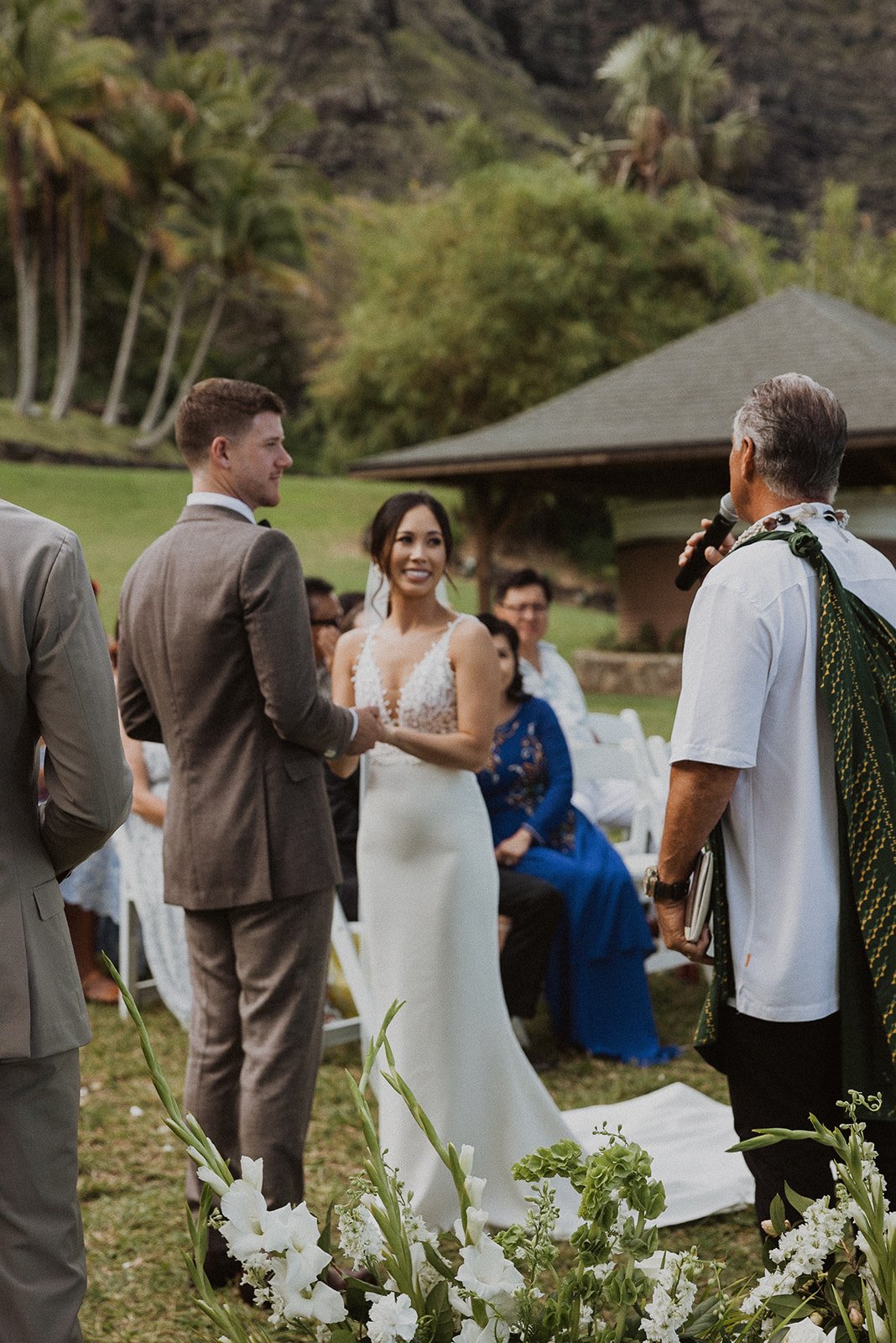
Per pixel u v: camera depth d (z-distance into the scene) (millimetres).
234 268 47438
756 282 36312
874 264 42938
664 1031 5199
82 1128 4102
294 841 2982
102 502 32000
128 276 49688
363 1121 1605
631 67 54688
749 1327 1614
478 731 3373
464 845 3377
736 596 2170
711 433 16344
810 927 2164
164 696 3053
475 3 95750
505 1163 3402
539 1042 4992
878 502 17547
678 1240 3377
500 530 20062
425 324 31406
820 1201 1648
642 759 5859
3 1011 2002
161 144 44188
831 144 97625
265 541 2943
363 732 3092
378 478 18469
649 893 2326
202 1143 1567
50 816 2086
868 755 2127
